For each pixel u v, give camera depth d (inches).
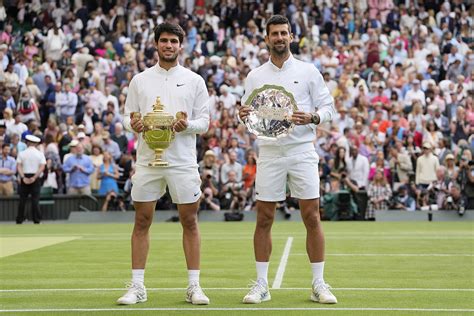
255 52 1524.4
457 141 1325.0
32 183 1143.6
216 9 1657.2
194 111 429.4
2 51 1406.3
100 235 911.7
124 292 467.8
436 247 743.1
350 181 1186.6
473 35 1644.9
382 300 433.7
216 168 1195.3
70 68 1408.7
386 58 1537.9
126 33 1611.7
